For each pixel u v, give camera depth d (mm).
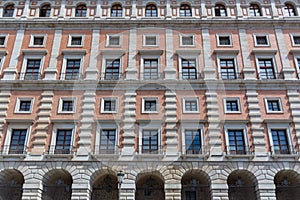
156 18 32938
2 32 32500
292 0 34094
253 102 28109
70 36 32188
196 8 34031
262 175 25375
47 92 28797
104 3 34438
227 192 24859
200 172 25891
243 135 27062
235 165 25672
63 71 30125
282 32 32094
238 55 30719
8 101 28484
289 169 25578
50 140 26797
